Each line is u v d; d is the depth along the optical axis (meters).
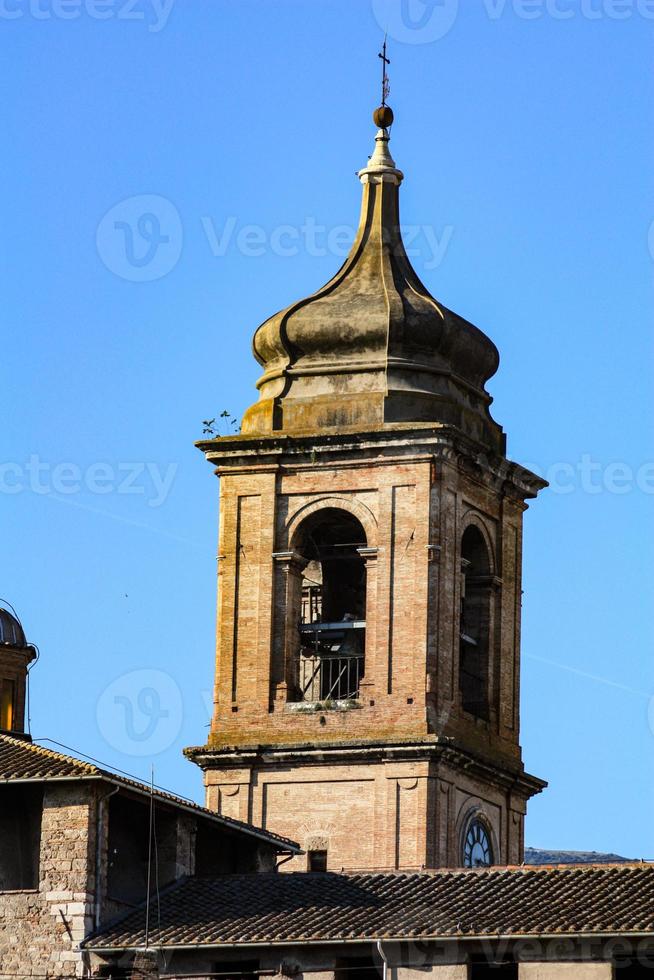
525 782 117.69
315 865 113.06
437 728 113.00
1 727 116.31
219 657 116.50
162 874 101.81
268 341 119.06
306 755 113.69
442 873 99.94
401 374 117.31
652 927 92.50
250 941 95.62
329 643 117.38
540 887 97.50
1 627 117.31
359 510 115.75
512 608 119.25
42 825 98.12
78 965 96.81
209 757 114.69
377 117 122.19
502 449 119.75
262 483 117.25
